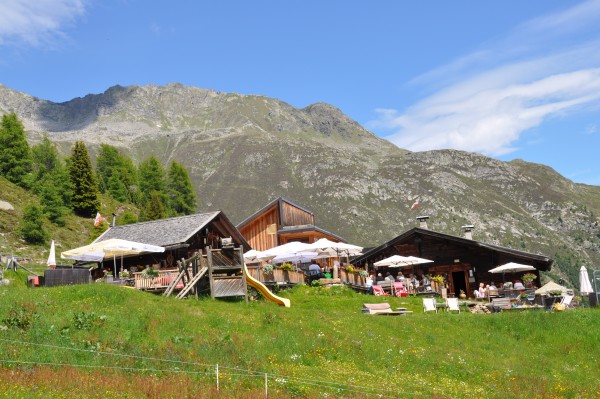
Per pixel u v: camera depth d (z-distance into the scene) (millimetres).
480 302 42781
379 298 39062
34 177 117125
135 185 160625
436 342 27422
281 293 38750
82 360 17797
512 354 27109
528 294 38812
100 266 44812
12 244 81438
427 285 46688
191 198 162500
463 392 20234
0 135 113062
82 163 111312
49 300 24906
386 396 17953
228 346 21609
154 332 22188
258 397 16125
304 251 45781
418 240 53375
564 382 23203
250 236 60781
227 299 32844
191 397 15547
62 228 96875
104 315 22578
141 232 44688
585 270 41031
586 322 30906
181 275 32438
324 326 26922
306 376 19422
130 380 16609
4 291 26062
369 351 24344
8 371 15625
